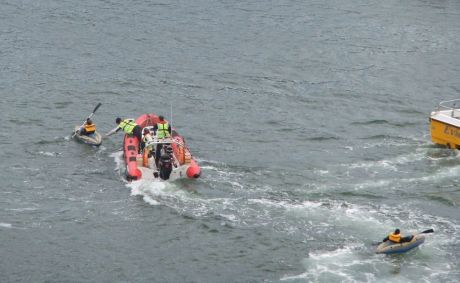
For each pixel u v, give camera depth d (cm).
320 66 7506
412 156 5312
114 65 7331
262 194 4647
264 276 3797
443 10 9594
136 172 4738
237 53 7838
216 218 4347
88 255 3962
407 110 6369
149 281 3766
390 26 8869
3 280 3719
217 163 5122
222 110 6275
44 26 8481
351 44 8194
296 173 4975
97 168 5006
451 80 7194
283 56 7769
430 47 8144
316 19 9100
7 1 9412
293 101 6550
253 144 5538
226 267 3884
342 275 3775
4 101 6222
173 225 4269
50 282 3728
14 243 4038
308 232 4194
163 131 5031
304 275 3784
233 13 9281
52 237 4112
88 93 6550
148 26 8644
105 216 4347
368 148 5469
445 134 5419
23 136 5506
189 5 9569
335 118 6144
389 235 3978
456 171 5041
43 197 4556
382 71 7394
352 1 9950
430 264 3875
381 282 3709
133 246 4053
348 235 4159
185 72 7219
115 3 9538
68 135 5581
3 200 4491
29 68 7125
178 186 4712
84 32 8344
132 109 6244
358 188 4747
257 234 4178
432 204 4550
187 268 3875
